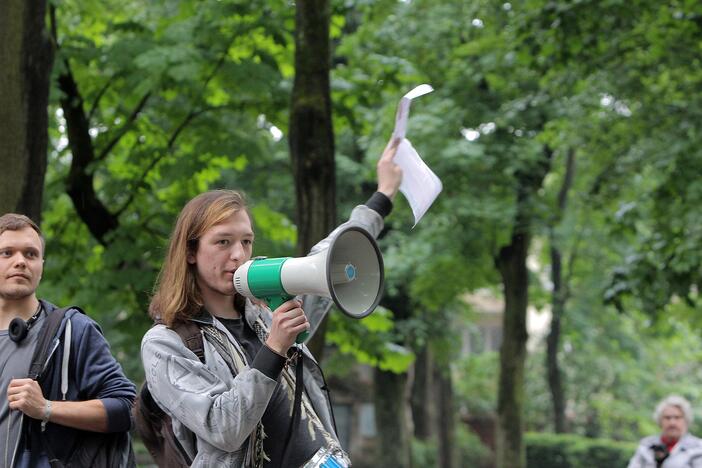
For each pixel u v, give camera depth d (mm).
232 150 14672
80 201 14727
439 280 25891
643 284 17938
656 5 16359
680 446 9969
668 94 19828
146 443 4070
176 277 3889
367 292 3668
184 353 3809
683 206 18203
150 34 14641
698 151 18219
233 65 13781
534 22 16344
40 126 8156
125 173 15406
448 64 23531
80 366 4832
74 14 15523
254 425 3615
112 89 14938
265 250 14945
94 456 4785
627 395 47250
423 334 30422
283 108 14742
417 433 38938
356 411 41000
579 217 31203
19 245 4875
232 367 3850
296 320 3615
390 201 4566
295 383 3979
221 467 3758
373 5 16656
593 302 36969
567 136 22344
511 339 26703
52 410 4629
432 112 23359
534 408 48375
